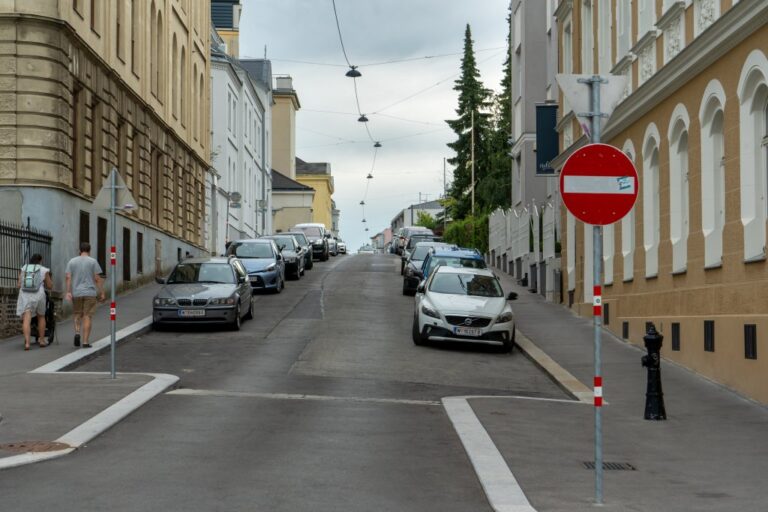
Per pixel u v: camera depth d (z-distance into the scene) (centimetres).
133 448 1020
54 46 2394
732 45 1504
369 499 810
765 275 1374
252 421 1202
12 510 757
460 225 5691
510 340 2073
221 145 5625
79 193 2566
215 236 5156
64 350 1894
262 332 2297
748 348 1416
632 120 2164
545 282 3262
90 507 767
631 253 2191
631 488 874
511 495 826
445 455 1014
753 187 1452
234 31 7975
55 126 2400
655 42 1948
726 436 1148
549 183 3675
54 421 1162
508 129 7738
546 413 1312
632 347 2062
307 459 971
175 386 1520
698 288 1666
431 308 2070
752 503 816
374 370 1758
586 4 2692
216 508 767
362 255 7288
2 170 2366
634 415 1309
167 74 3825
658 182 2066
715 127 1664
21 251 2230
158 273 3619
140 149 3328
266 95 7700
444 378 1703
